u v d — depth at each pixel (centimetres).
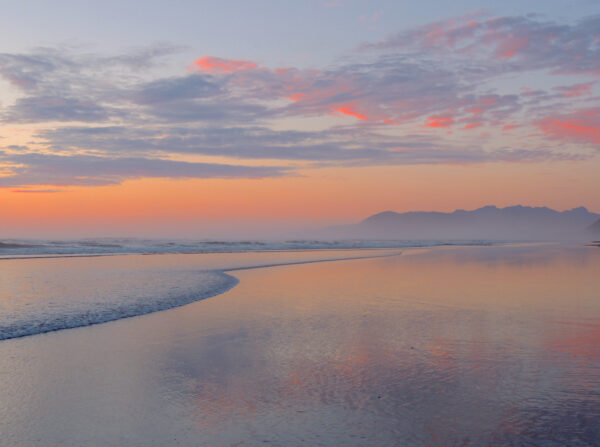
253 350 930
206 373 785
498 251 5828
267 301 1572
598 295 1688
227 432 559
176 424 582
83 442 532
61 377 758
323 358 872
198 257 4022
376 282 2167
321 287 1962
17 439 537
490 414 609
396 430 562
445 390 698
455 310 1383
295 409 628
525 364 828
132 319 1236
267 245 7144
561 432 554
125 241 7594
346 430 563
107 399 664
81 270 2584
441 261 3731
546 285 2011
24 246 5334
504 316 1283
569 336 1038
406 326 1155
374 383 732
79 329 1107
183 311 1365
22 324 1141
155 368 810
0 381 734
